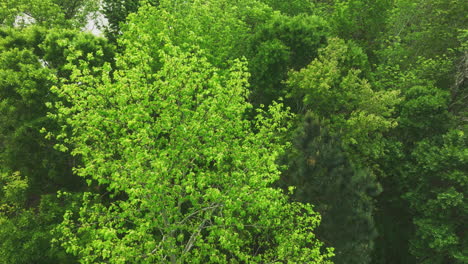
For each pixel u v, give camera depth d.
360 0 29.55
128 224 16.67
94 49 20.73
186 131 10.59
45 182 20.36
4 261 13.77
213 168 15.31
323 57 20.59
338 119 19.42
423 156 20.02
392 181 23.80
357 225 13.52
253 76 23.05
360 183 14.47
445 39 28.39
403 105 22.62
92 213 11.59
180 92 11.22
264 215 12.38
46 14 30.59
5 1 30.14
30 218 15.35
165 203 11.17
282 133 19.62
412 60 29.52
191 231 13.84
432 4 29.42
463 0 27.67
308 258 12.12
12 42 22.81
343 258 13.25
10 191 14.77
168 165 10.91
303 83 19.34
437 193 19.25
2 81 17.38
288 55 21.45
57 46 20.14
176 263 11.42
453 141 19.28
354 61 22.56
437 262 19.66
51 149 18.78
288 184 15.30
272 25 23.31
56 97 18.16
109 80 10.75
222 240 9.94
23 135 17.41
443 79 26.36
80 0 35.41
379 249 22.88
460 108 24.61
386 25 31.11
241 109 12.88
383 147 21.11
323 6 34.22
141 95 10.70
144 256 11.11
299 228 12.95
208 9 23.28
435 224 19.36
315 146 14.72
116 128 11.12
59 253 15.17
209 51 22.23
